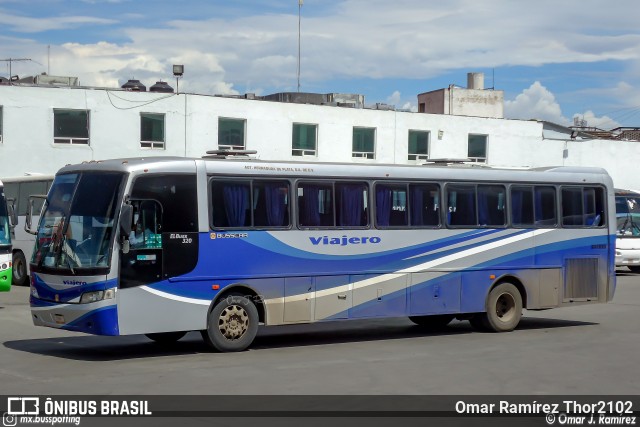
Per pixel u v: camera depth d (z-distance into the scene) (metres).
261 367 12.45
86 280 12.87
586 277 18.48
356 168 15.63
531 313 21.39
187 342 15.56
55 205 13.85
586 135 58.38
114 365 12.59
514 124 51.34
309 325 18.91
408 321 19.75
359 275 15.48
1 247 19.44
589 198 18.67
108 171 13.41
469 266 16.84
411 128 47.81
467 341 15.82
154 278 13.23
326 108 45.06
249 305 14.24
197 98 41.06
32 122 37.59
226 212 14.09
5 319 18.88
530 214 17.80
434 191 16.55
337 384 11.06
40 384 10.98
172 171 13.59
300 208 14.91
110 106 39.09
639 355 13.95
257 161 14.59
